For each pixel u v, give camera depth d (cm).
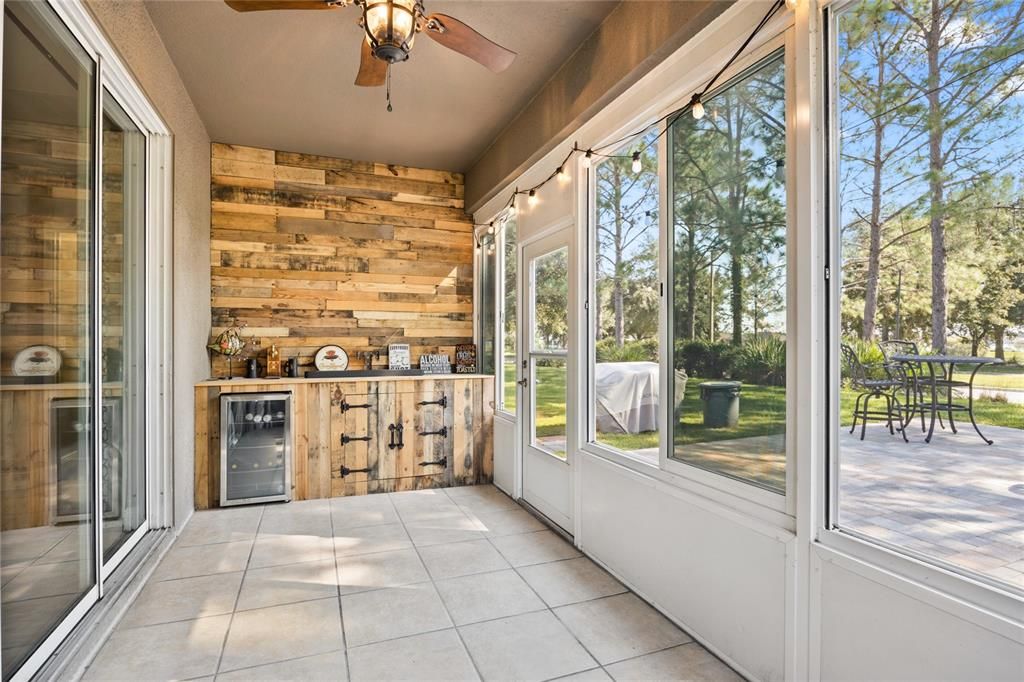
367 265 496
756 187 200
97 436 224
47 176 184
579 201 321
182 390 347
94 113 219
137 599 254
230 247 454
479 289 521
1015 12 128
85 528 215
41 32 180
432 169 519
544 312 379
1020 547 127
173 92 319
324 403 430
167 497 324
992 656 127
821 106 172
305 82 344
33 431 177
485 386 482
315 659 208
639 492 258
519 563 299
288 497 415
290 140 445
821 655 167
